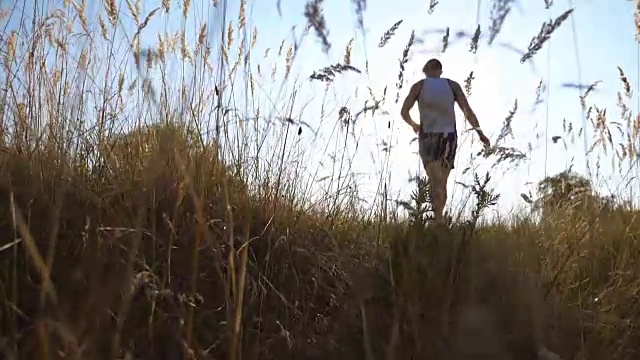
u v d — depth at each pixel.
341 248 2.93
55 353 1.59
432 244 2.35
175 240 2.34
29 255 1.95
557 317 2.54
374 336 2.15
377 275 2.32
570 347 2.43
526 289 2.40
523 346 2.26
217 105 2.74
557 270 2.79
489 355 2.11
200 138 2.74
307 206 3.22
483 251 2.44
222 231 2.53
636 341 2.68
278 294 2.46
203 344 2.10
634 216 3.51
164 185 2.46
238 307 1.84
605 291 2.86
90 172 2.60
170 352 1.95
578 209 3.50
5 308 1.72
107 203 2.33
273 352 2.25
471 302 2.22
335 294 2.61
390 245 2.39
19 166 2.32
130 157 2.71
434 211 2.57
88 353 1.59
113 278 1.85
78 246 2.05
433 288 2.19
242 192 2.81
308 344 2.32
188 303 2.02
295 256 2.74
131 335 1.88
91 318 1.70
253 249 2.67
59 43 2.75
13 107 2.58
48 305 1.74
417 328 2.07
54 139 2.50
